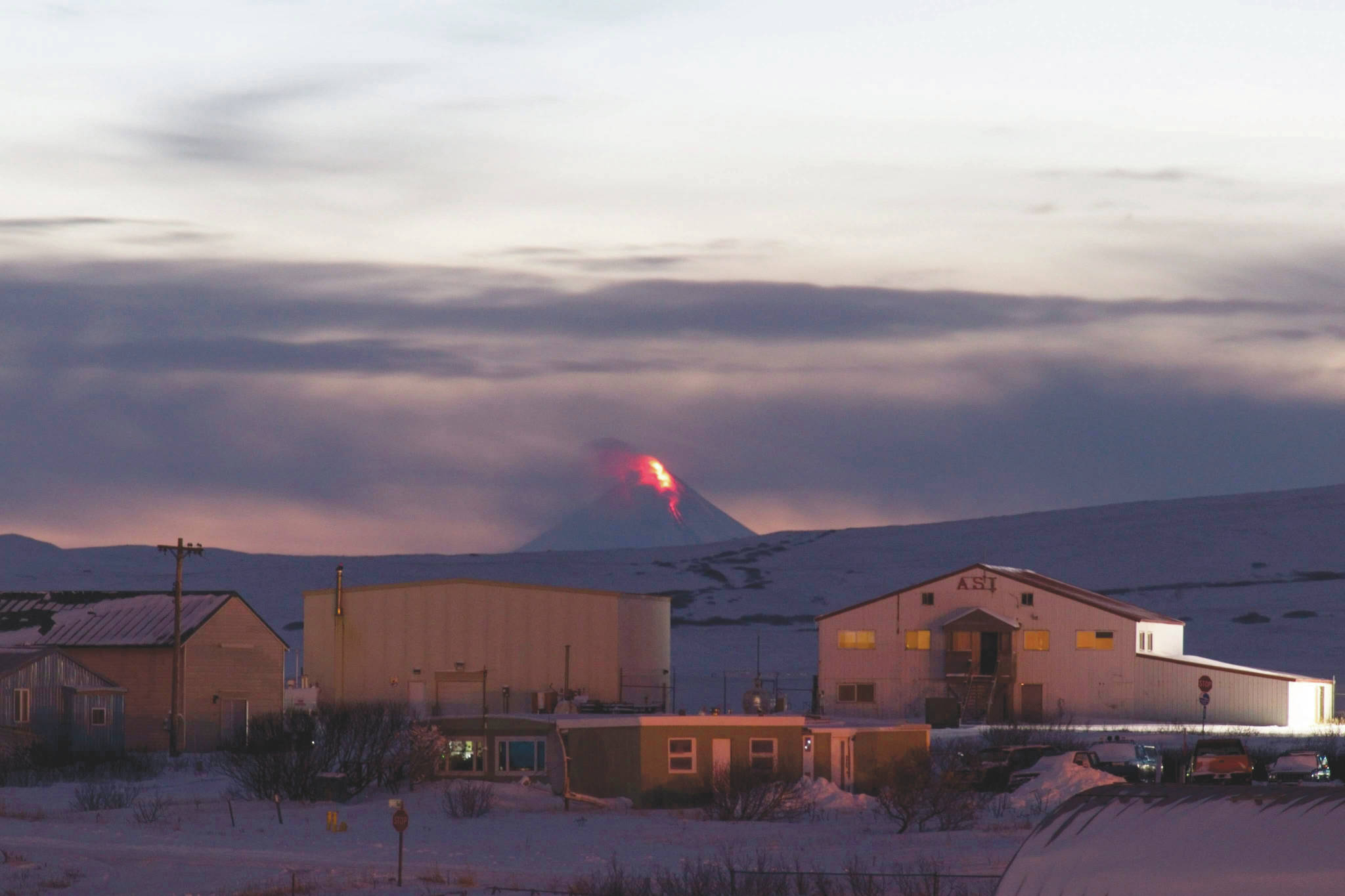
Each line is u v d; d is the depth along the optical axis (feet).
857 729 195.31
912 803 152.97
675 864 124.98
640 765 181.98
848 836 145.59
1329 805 60.03
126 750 263.08
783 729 189.16
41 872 119.34
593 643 324.80
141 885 113.39
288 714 236.84
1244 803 61.62
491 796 175.63
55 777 220.43
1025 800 172.76
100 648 270.46
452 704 322.34
